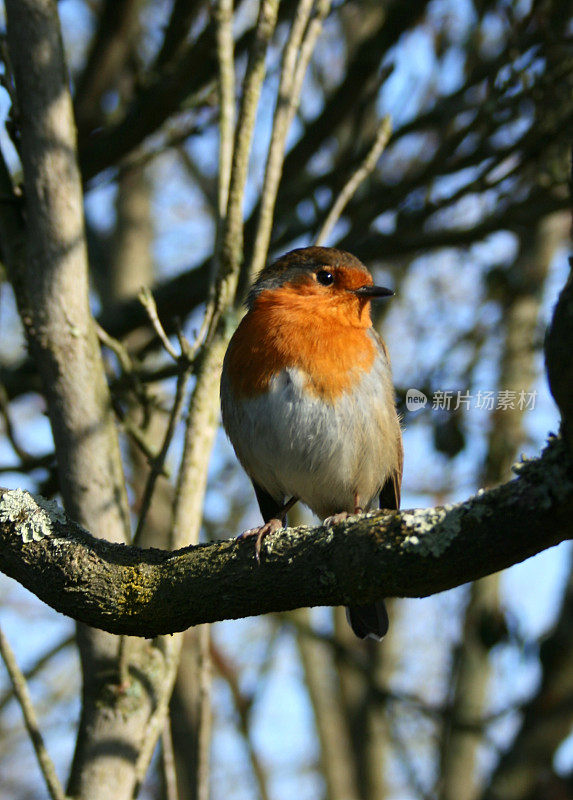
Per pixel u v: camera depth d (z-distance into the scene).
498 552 4.50
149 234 15.59
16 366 12.14
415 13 11.53
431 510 4.76
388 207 11.46
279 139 7.82
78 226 7.38
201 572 5.31
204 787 7.32
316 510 8.55
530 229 12.13
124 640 6.79
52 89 7.38
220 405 8.30
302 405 7.60
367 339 7.93
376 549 4.79
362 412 7.72
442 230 11.43
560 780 11.44
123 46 11.83
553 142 10.67
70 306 7.29
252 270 7.72
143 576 5.45
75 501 7.16
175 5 11.76
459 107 11.53
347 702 15.12
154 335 11.81
